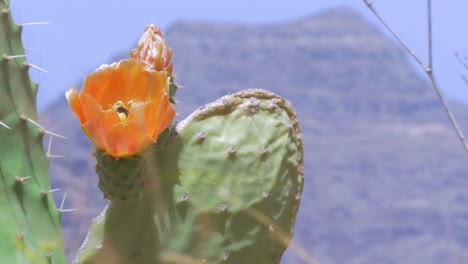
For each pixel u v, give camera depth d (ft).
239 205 3.81
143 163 3.55
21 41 3.60
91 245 3.66
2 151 3.51
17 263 3.41
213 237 3.79
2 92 3.54
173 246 3.75
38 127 3.58
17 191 3.50
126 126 3.42
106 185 3.55
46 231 3.52
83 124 3.44
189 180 3.79
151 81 3.47
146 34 3.74
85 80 3.45
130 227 3.70
